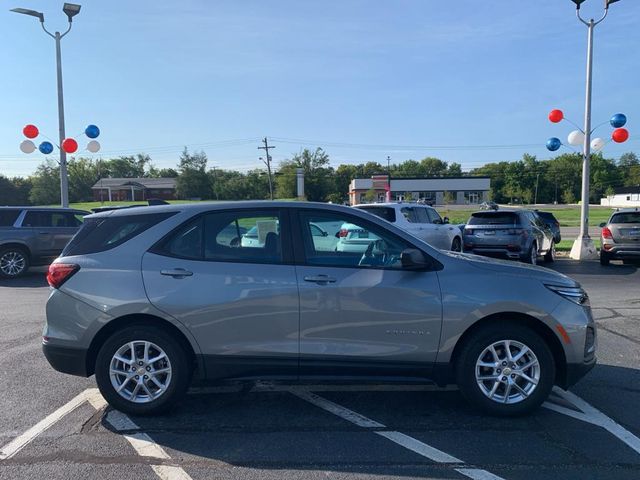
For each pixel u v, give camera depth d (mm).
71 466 3355
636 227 13719
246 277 4074
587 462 3422
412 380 4176
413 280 4090
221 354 4078
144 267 4102
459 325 4047
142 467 3348
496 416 4152
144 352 4121
